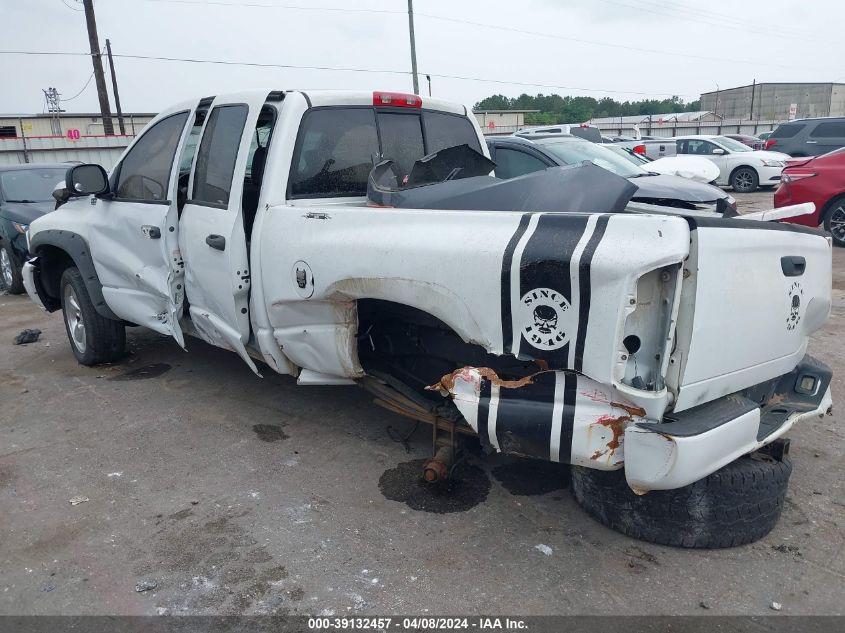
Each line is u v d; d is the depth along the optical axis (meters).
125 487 3.92
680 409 2.74
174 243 4.60
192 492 3.86
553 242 2.73
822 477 3.94
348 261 3.42
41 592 3.04
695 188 7.67
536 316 2.77
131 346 6.52
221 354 6.20
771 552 3.25
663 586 3.02
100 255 5.29
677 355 2.68
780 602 2.91
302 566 3.19
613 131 39.47
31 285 6.23
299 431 4.62
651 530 3.27
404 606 2.92
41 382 5.66
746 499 3.18
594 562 3.18
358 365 3.77
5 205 9.34
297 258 3.71
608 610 2.88
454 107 5.14
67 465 4.20
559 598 2.95
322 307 3.72
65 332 7.26
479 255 2.90
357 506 3.69
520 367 3.11
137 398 5.24
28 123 36.25
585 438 2.78
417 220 3.22
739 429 2.85
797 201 10.95
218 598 2.99
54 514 3.66
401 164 4.70
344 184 4.36
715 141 20.14
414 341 3.83
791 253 3.21
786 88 68.94
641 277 2.63
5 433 4.68
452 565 3.18
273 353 4.14
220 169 4.28
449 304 3.04
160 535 3.45
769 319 3.10
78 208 5.66
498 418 2.91
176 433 4.62
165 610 2.92
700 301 2.65
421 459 4.21
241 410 4.98
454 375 3.04
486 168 4.59
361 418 4.81
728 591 2.98
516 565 3.17
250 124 4.11
